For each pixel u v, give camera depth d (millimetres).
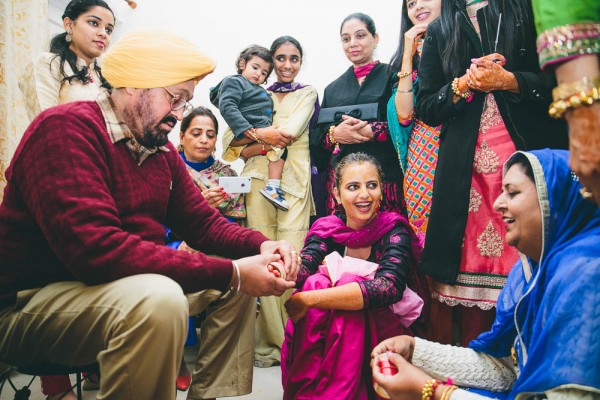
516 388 807
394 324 1414
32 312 1048
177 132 3414
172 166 1390
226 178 2232
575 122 629
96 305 996
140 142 1168
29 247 1085
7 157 2146
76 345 1048
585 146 621
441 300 1657
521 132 1543
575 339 708
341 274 1452
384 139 2100
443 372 1100
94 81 1988
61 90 1866
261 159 2455
